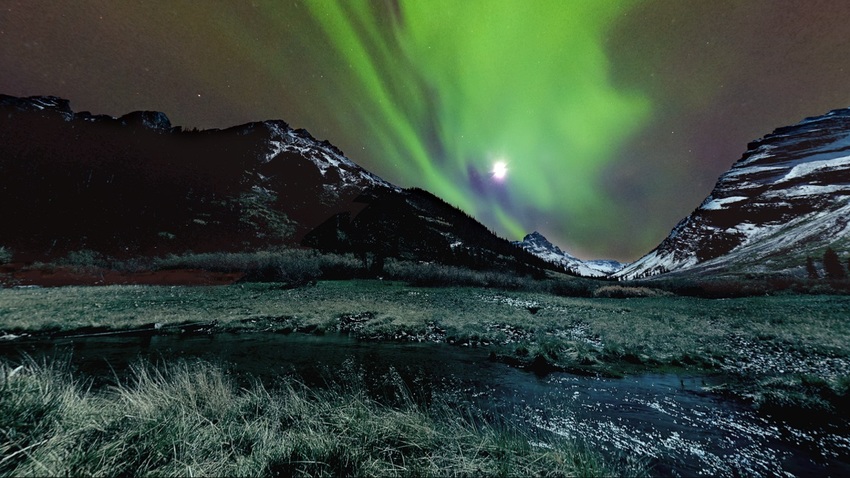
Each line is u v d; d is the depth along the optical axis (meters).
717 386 9.78
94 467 3.27
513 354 13.73
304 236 127.31
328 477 3.72
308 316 22.09
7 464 3.12
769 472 5.25
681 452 5.84
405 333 18.23
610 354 13.76
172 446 3.87
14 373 4.18
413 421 5.29
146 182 136.50
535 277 115.19
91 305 23.39
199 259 71.75
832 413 7.27
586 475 4.30
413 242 130.00
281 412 5.62
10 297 27.08
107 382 8.93
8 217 89.19
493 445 4.92
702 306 33.66
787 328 19.27
